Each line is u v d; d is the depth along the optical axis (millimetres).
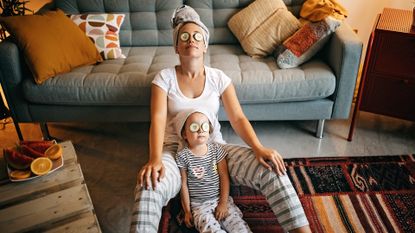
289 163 1801
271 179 1221
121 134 2102
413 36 1683
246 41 2084
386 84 1854
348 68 1747
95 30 2070
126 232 1439
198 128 1297
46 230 964
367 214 1484
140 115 1897
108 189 1671
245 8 2174
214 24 2279
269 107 1881
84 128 2168
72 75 1839
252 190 1630
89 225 981
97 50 2023
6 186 1134
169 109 1470
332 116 1912
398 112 1904
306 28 1880
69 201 1062
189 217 1333
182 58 1402
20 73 1802
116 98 1803
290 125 2150
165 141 1433
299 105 1875
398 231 1404
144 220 1107
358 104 1893
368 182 1659
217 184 1365
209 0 2242
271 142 1993
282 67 1872
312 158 1837
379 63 1814
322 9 2000
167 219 1492
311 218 1469
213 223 1274
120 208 1559
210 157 1358
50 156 1227
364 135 2043
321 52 2023
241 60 2021
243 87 1779
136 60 2043
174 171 1284
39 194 1094
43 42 1794
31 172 1163
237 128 1447
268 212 1511
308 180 1677
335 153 1883
